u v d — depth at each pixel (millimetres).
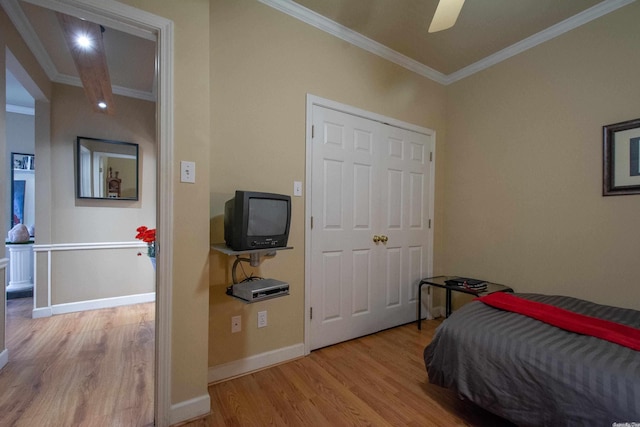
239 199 1646
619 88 2084
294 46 2199
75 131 3309
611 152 2111
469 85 3018
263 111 2062
